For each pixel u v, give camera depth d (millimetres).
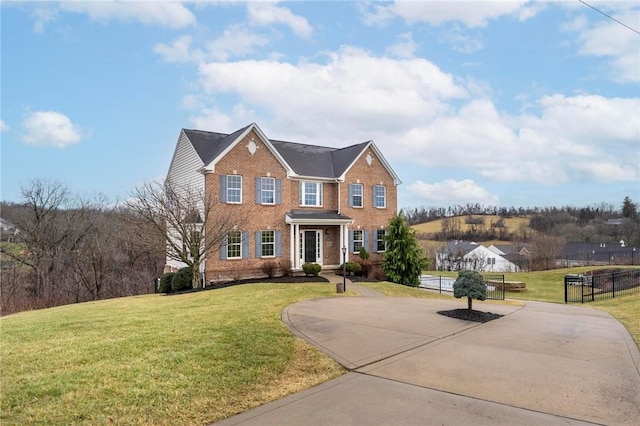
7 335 9289
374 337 8758
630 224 66438
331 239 26672
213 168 22031
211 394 5492
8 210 35969
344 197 27172
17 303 29594
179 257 22703
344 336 8797
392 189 29438
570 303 19078
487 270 60031
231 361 6871
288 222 24031
